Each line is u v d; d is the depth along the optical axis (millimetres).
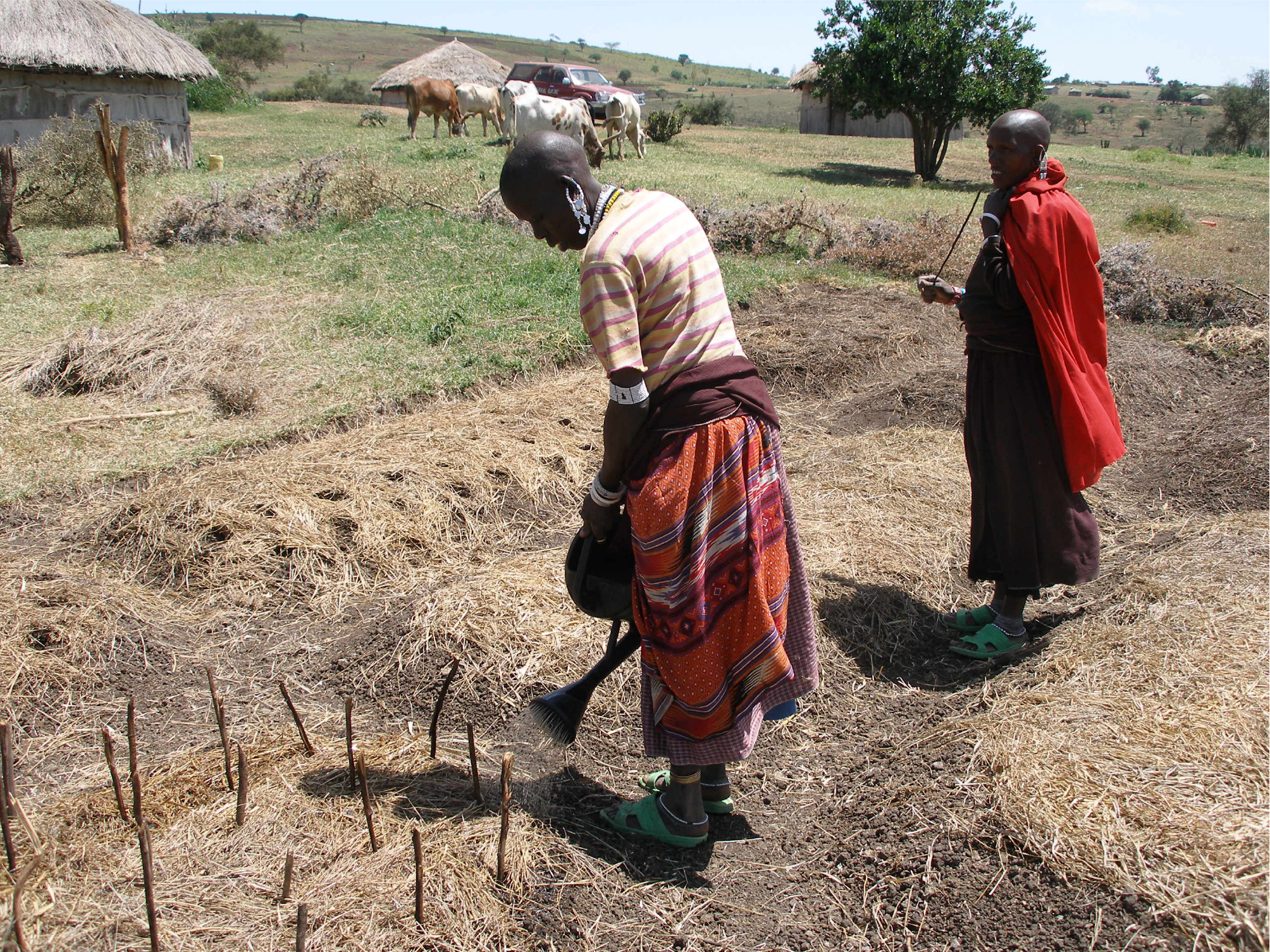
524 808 2676
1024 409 3262
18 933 2018
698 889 2471
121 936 2135
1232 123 54031
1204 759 2406
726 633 2314
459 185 13227
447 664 3275
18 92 15148
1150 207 14180
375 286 8547
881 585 3924
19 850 2387
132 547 4078
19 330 6988
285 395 5977
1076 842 2217
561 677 3238
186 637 3604
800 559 2480
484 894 2344
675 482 2199
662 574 2246
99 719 3133
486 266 9258
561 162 2189
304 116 28688
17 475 4797
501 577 3750
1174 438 5711
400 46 124062
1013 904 2176
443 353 6781
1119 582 3762
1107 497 4930
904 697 3328
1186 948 1932
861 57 18953
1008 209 3250
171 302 7461
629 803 2648
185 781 2717
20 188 11828
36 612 3492
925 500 4723
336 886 2309
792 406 6469
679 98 85062
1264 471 4848
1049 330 3156
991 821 2375
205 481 4453
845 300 8727
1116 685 2848
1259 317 8359
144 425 5539
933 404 6062
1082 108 103562
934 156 19984
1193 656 2910
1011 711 2826
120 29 16594
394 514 4348
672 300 2180
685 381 2209
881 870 2408
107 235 10938
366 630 3590
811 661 2512
